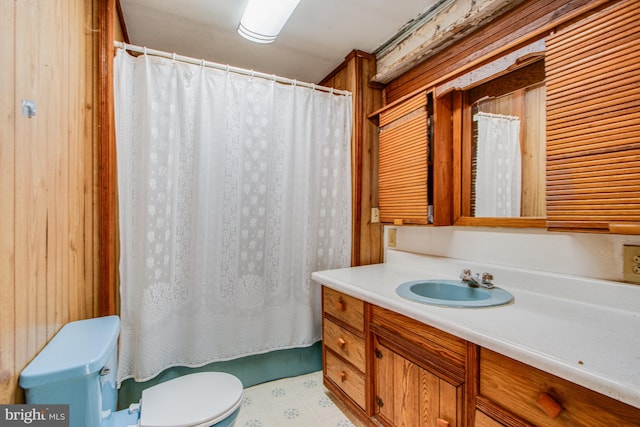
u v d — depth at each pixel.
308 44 1.97
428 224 1.62
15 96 0.69
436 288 1.54
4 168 0.64
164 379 1.57
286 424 1.53
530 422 0.81
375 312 1.40
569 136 1.03
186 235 1.62
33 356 0.79
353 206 2.05
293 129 1.88
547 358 0.74
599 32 0.95
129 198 1.48
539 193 1.31
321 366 2.04
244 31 1.68
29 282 0.76
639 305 1.02
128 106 1.48
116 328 1.04
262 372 1.86
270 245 1.84
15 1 0.69
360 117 2.05
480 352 0.94
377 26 1.78
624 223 0.90
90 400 0.82
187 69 1.60
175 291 1.60
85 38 1.26
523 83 1.35
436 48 1.67
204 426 1.07
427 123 1.63
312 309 1.97
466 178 1.60
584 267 1.17
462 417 1.00
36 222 0.79
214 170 1.67
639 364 0.71
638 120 0.87
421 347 1.16
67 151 1.04
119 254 1.45
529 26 1.26
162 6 1.59
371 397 1.42
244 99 1.74
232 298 1.72
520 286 1.33
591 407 0.70
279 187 1.86
